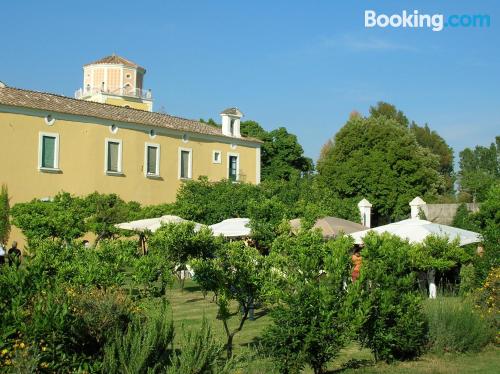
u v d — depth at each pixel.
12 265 8.48
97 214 36.19
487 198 21.64
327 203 41.94
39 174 40.38
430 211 37.28
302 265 10.99
